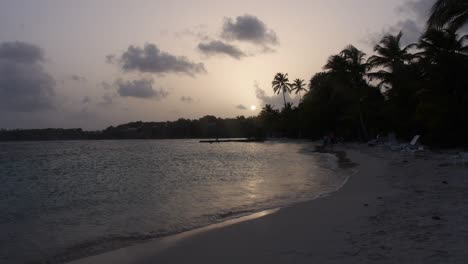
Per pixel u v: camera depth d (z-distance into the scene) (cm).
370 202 994
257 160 3119
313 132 7419
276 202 1152
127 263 647
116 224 956
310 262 564
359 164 2198
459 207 837
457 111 2516
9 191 1717
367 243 627
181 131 18525
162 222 955
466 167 1509
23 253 741
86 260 680
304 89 9906
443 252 551
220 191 1438
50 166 3312
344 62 4944
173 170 2498
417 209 852
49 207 1262
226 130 16238
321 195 1220
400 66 3897
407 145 2934
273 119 11206
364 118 5225
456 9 2072
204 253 662
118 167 2953
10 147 9294
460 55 2705
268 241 700
